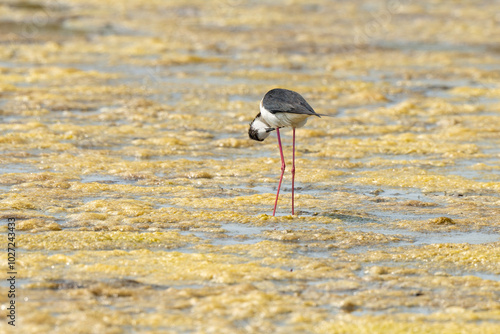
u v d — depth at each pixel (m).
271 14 39.72
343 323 7.25
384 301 7.86
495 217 11.31
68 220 10.67
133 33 32.81
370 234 10.23
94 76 23.62
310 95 22.17
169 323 7.14
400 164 14.91
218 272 8.57
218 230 10.42
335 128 18.20
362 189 13.07
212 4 43.38
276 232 10.28
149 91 21.83
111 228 10.32
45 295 7.77
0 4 40.09
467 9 42.53
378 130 18.12
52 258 8.95
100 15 37.97
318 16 39.50
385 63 27.83
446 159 15.44
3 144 15.35
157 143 16.08
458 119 19.39
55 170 13.68
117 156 14.94
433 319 7.42
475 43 32.25
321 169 14.34
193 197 12.20
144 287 8.09
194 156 15.23
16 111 18.50
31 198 11.70
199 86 22.77
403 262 9.22
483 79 25.12
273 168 14.37
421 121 19.34
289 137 17.06
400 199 12.38
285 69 26.14
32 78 22.84
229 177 13.68
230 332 6.96
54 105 19.34
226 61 27.16
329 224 10.84
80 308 7.41
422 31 35.16
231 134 17.34
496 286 8.37
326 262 9.12
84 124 17.62
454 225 10.88
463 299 7.95
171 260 9.02
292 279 8.50
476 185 13.30
